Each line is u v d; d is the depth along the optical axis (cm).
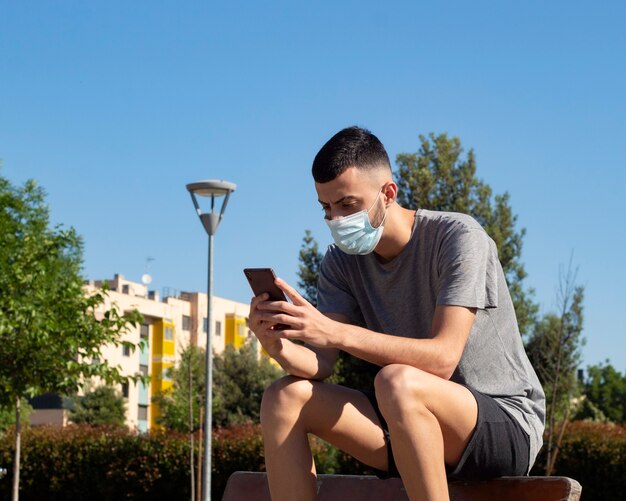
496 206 2103
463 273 303
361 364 1858
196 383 4016
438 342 292
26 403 3306
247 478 354
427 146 2153
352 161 310
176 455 1703
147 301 6275
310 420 293
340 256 348
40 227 1416
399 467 272
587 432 1452
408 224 323
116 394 4850
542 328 1833
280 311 293
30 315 1251
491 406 293
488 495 299
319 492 335
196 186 1366
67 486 1772
